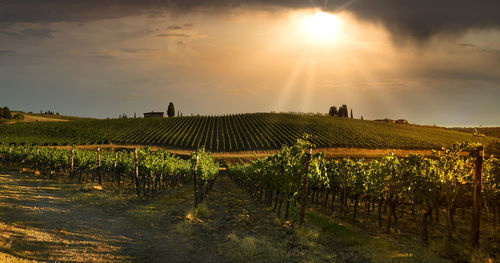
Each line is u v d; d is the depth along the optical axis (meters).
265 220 16.17
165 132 102.69
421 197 13.44
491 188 13.18
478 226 10.34
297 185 15.49
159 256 9.62
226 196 28.30
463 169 12.37
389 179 13.81
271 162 19.03
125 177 35.19
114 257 9.02
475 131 11.30
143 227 12.88
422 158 14.04
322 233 13.01
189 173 32.97
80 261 8.31
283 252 10.41
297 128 110.56
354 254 10.27
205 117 136.25
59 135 91.12
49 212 13.45
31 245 8.81
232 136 101.75
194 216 15.52
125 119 125.62
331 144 87.69
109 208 16.08
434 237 12.51
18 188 18.80
